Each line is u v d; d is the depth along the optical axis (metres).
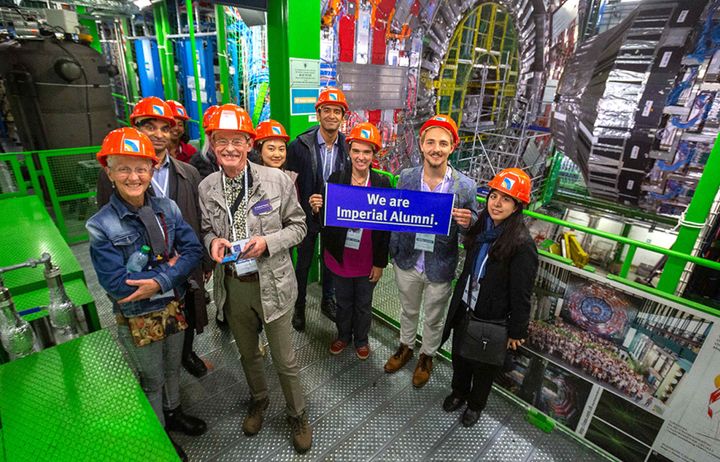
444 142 2.09
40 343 1.72
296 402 2.13
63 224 4.62
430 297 2.48
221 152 1.69
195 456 2.11
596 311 2.10
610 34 5.67
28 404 1.20
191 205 2.23
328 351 3.01
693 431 1.89
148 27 8.73
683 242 3.00
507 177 1.85
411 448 2.24
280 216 1.90
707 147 5.00
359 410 2.48
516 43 6.93
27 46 5.14
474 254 2.11
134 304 1.62
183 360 2.68
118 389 1.27
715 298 3.82
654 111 5.32
